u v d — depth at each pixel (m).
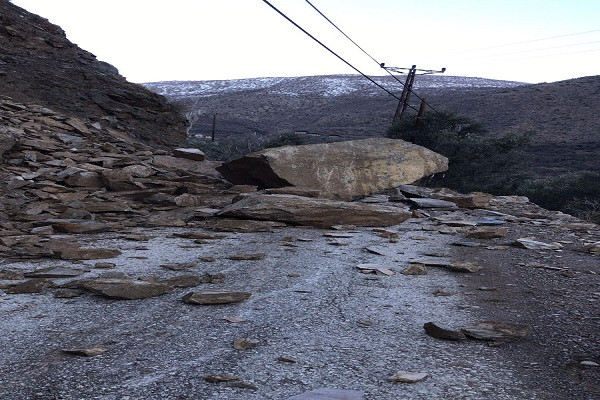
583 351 5.32
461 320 6.26
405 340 5.55
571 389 4.37
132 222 12.85
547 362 5.00
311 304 6.81
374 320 6.22
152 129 24.42
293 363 4.82
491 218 14.91
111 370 4.58
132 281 7.20
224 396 4.10
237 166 16.66
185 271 8.43
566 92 119.06
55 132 18.06
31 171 14.80
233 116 167.12
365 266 8.97
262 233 12.18
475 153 41.47
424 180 34.38
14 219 11.83
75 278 7.74
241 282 7.83
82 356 4.90
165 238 11.28
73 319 6.00
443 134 42.44
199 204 14.96
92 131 19.66
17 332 5.52
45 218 12.12
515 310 6.75
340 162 17.09
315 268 8.88
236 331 5.70
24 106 19.25
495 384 4.43
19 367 4.62
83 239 10.74
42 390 4.16
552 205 39.31
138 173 15.96
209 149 49.62
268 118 168.88
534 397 4.19
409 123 42.47
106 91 23.88
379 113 146.00
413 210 15.85
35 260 8.91
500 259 9.96
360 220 13.51
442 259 9.84
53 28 26.38
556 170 63.78
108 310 6.35
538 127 97.38
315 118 160.62
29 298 6.76
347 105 174.38
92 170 15.48
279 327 5.88
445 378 4.53
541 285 8.05
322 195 16.17
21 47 23.66
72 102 21.91
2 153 14.84
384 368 4.75
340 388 4.28
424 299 7.21
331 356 5.02
